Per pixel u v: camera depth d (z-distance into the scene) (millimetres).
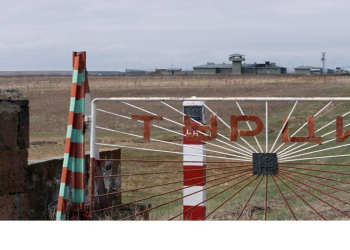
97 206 9398
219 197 15570
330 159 19750
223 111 56750
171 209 13195
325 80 110375
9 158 6969
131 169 25812
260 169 7879
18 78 124188
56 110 67750
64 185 7914
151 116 7934
